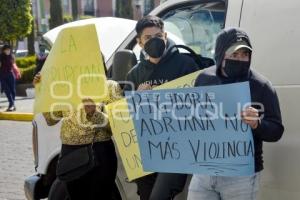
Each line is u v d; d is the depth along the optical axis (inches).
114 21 185.5
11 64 449.7
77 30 117.6
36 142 158.6
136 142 113.4
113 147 129.2
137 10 1163.3
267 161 105.0
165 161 103.3
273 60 105.8
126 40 153.6
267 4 109.1
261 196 106.7
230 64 94.8
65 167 123.6
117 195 143.3
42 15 1153.4
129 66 137.3
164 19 146.4
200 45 145.9
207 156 98.7
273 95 96.0
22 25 665.0
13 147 302.8
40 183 158.9
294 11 104.5
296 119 100.7
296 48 102.6
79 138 123.0
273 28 107.0
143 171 109.3
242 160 95.2
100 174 126.5
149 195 125.1
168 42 123.0
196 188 102.3
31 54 823.1
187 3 140.0
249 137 93.7
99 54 116.5
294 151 100.9
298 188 100.7
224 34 95.7
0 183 225.9
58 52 120.1
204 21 143.8
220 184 98.7
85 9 1453.0
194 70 121.5
